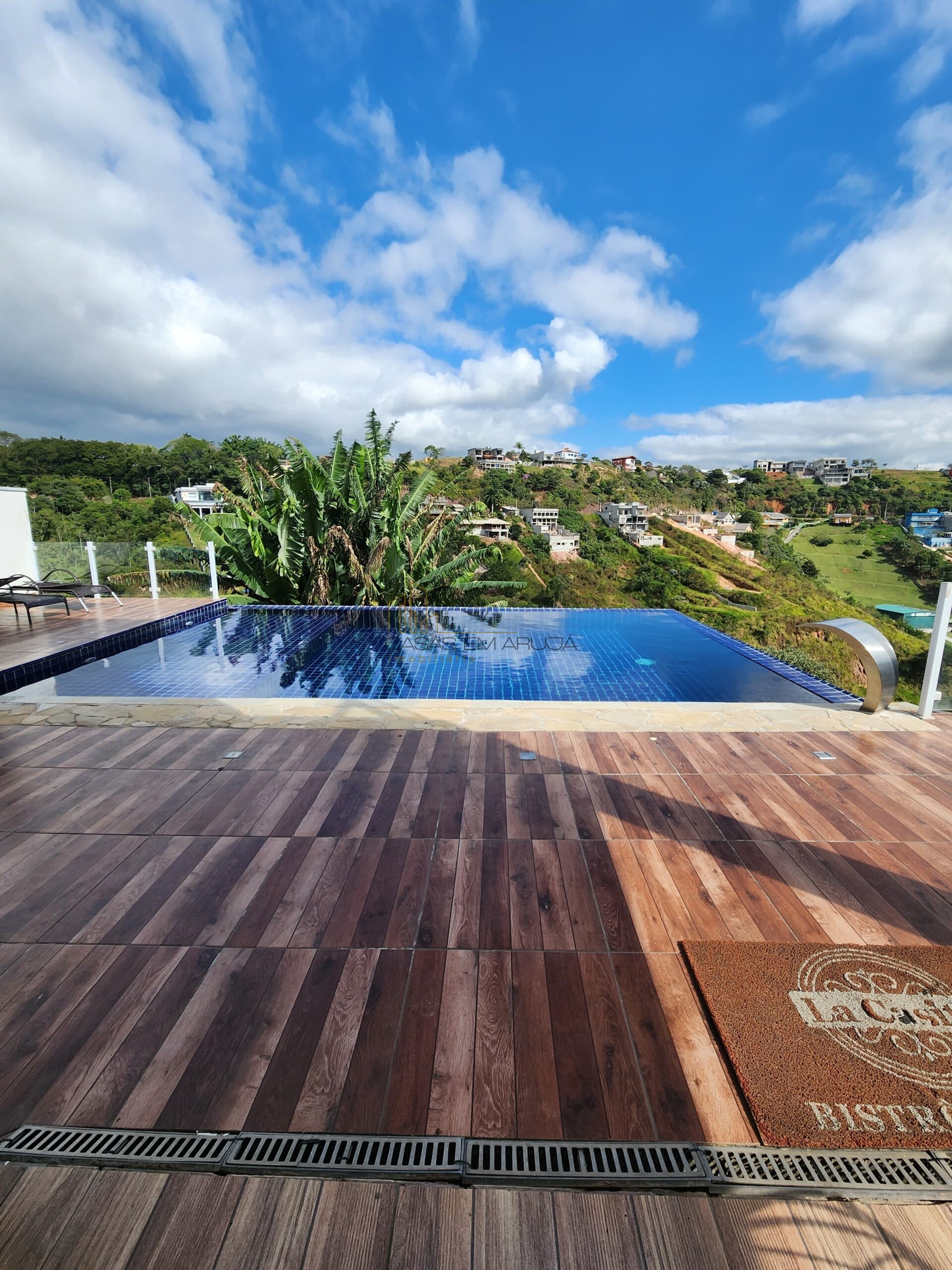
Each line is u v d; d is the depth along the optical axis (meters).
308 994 1.66
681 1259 1.07
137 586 8.98
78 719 3.85
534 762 3.22
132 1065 1.44
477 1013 1.60
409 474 12.84
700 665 7.08
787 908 2.04
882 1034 1.53
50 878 2.19
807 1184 1.19
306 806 2.73
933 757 3.33
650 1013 1.61
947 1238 1.11
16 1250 1.08
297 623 9.08
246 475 11.09
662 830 2.55
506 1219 1.13
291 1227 1.12
